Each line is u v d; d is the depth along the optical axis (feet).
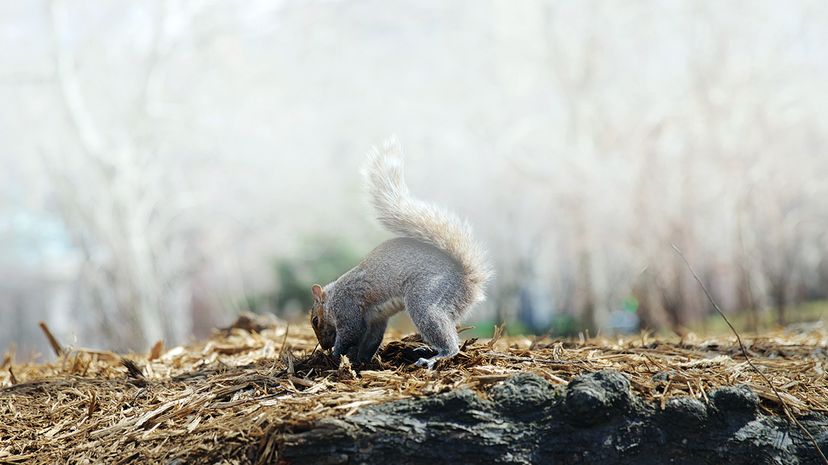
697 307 54.54
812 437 14.01
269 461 12.89
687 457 13.62
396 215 16.81
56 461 14.58
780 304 48.62
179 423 14.83
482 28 81.51
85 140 73.36
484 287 16.53
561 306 64.80
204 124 84.12
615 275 59.36
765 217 57.98
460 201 75.61
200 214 83.71
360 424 12.99
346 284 16.87
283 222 83.87
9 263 84.84
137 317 69.77
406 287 16.12
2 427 16.05
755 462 13.79
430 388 14.07
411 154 80.33
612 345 19.67
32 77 76.59
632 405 13.67
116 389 17.49
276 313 82.64
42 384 18.04
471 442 13.01
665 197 57.41
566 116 71.20
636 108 66.59
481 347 16.62
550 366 15.38
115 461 14.10
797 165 60.85
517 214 71.72
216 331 24.62
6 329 85.30
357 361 16.87
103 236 71.92
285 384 15.52
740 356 18.54
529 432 13.24
